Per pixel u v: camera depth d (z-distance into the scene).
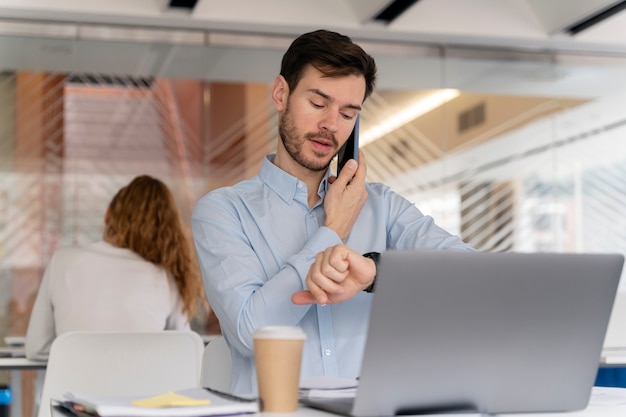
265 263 1.61
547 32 5.40
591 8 4.97
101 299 3.07
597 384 3.27
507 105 5.75
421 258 1.05
